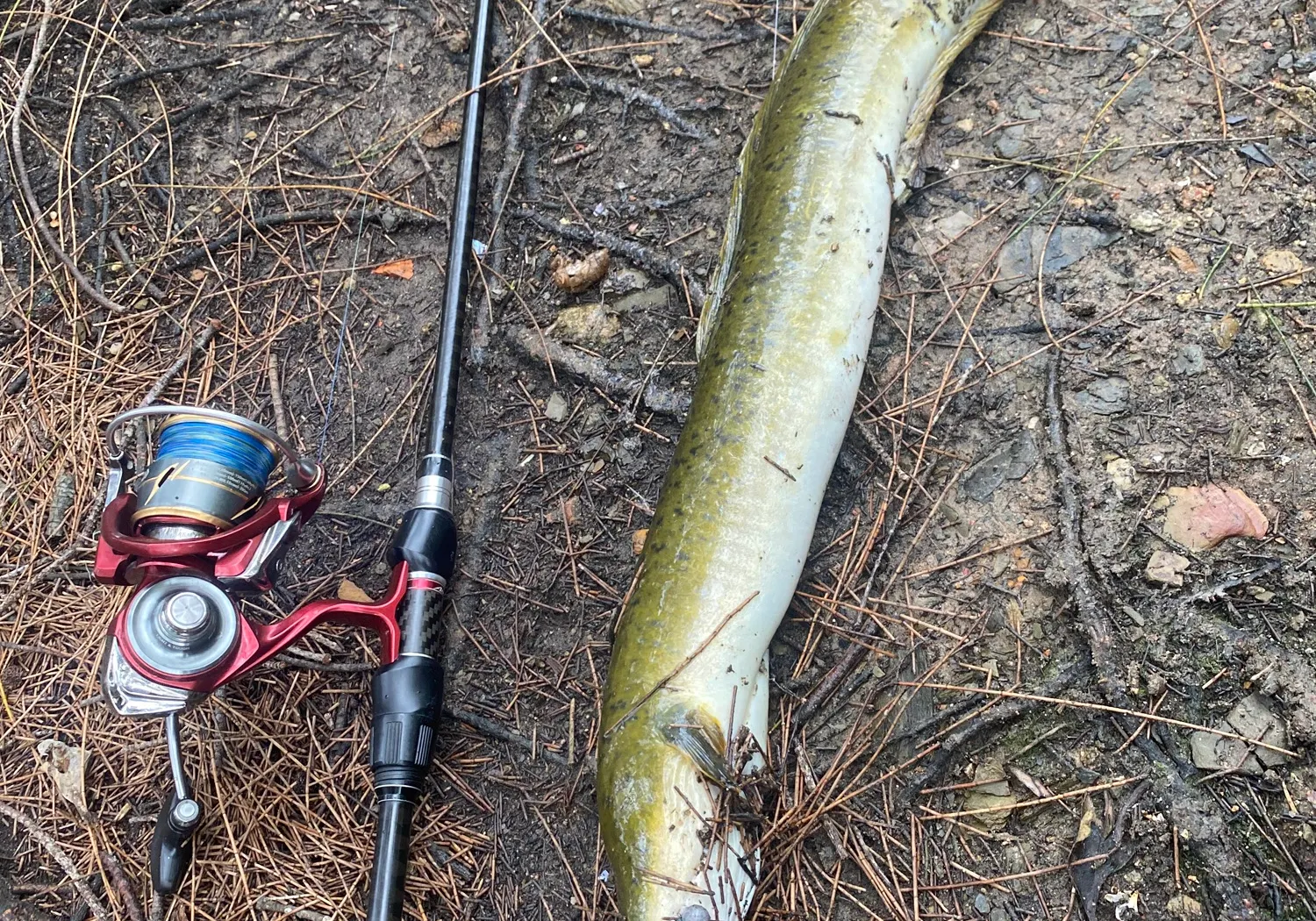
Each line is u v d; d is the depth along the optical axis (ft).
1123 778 1.45
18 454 1.73
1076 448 1.58
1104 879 1.42
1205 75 1.74
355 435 1.76
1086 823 1.44
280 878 1.50
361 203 1.89
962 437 1.64
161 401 1.77
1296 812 1.39
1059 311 1.66
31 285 1.84
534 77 1.94
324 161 1.93
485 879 1.51
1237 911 1.38
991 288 1.70
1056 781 1.47
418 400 1.77
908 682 1.54
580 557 1.66
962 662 1.54
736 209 1.70
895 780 1.50
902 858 1.47
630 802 1.37
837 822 1.49
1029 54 1.82
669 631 1.44
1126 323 1.63
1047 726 1.49
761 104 1.87
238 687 1.59
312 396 1.79
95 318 1.83
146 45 2.01
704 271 1.79
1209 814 1.41
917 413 1.66
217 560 1.38
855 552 1.61
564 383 1.77
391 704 1.40
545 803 1.55
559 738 1.58
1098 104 1.76
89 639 1.62
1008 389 1.64
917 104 1.73
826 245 1.58
